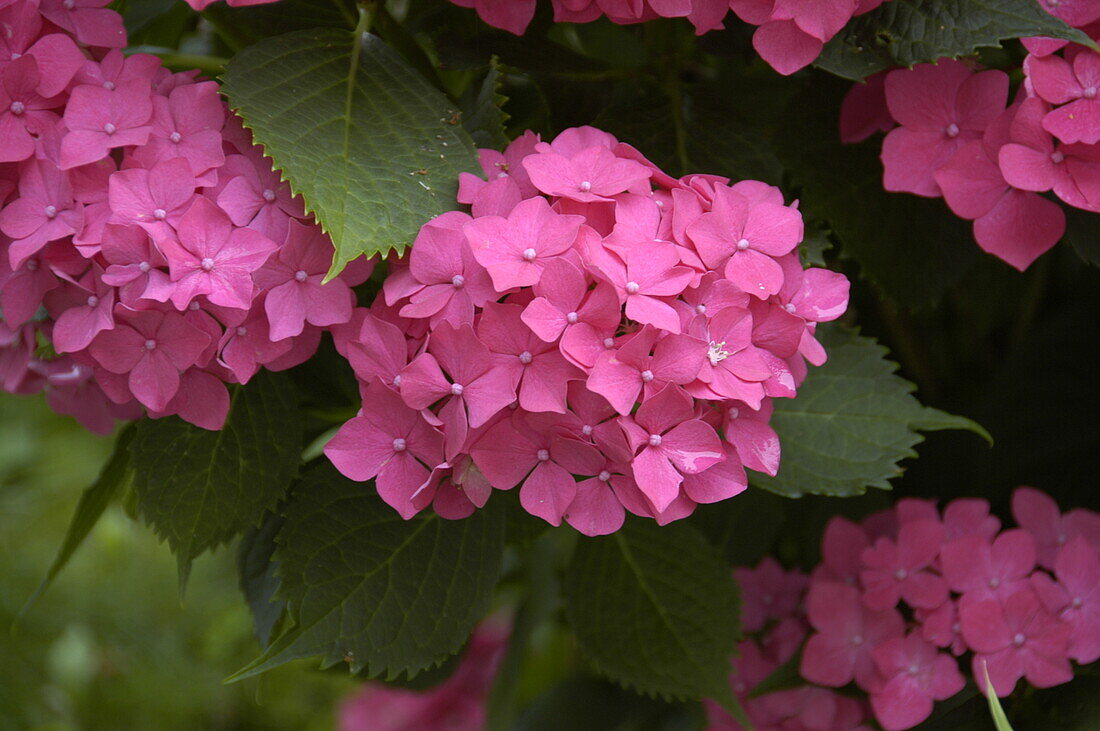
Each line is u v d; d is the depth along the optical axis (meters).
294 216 1.28
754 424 1.28
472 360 1.25
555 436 1.25
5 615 3.00
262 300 1.28
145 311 1.27
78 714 2.87
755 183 1.30
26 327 1.33
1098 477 1.51
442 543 1.33
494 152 1.30
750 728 1.37
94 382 1.35
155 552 3.19
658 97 1.37
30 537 3.20
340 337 1.29
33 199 1.28
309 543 1.32
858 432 1.37
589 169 1.27
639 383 1.24
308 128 1.28
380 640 1.32
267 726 2.90
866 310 1.55
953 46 1.29
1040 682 1.36
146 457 1.32
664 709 1.53
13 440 3.35
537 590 1.55
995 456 1.52
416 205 1.27
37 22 1.29
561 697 1.57
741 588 1.43
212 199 1.28
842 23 1.29
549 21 1.37
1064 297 1.56
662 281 1.25
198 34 1.50
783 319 1.27
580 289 1.24
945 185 1.32
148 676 2.94
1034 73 1.30
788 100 1.38
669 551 1.40
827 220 1.36
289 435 1.33
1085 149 1.30
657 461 1.25
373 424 1.27
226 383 1.33
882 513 1.45
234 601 2.99
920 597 1.38
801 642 1.43
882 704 1.38
